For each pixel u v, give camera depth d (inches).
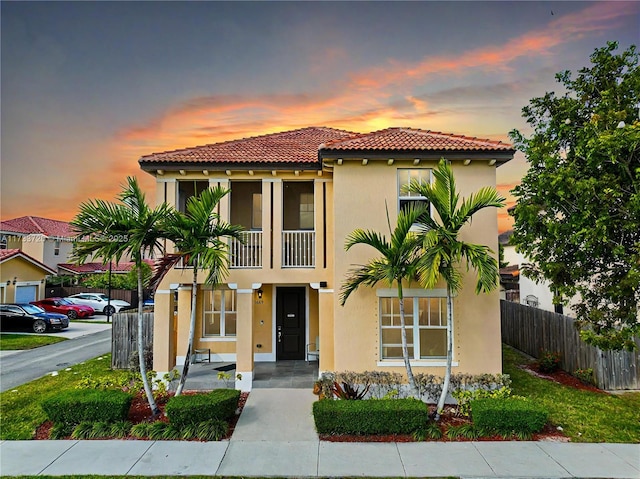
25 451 310.2
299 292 585.6
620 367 458.9
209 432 333.1
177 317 560.7
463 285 436.8
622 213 339.6
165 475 277.3
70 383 486.3
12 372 551.8
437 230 362.0
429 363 427.2
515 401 353.4
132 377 439.5
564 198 362.3
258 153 497.4
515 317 683.4
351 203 442.0
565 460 298.2
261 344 577.9
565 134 403.5
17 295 1085.8
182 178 485.1
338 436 337.4
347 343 432.5
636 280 322.0
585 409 394.0
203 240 389.7
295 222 576.1
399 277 379.9
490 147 424.8
